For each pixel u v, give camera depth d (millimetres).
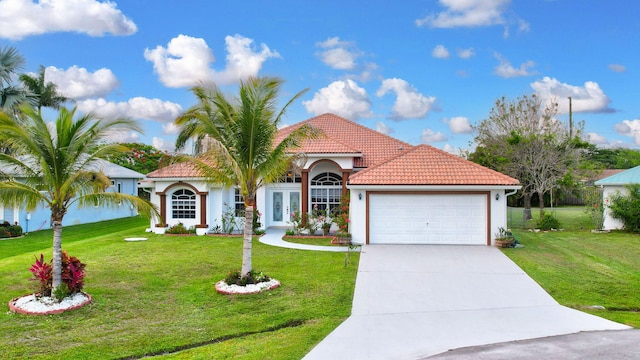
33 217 27562
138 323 10477
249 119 12984
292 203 26500
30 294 12391
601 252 18875
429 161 21875
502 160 30172
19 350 8844
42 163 11156
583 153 31125
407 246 20203
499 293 12609
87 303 11867
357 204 21016
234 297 12469
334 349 8680
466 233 20594
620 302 11820
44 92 37375
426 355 8289
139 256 18281
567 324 9992
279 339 9273
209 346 9016
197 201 24766
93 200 12320
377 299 12125
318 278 14430
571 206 44969
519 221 30641
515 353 8234
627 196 25422
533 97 33281
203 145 12227
